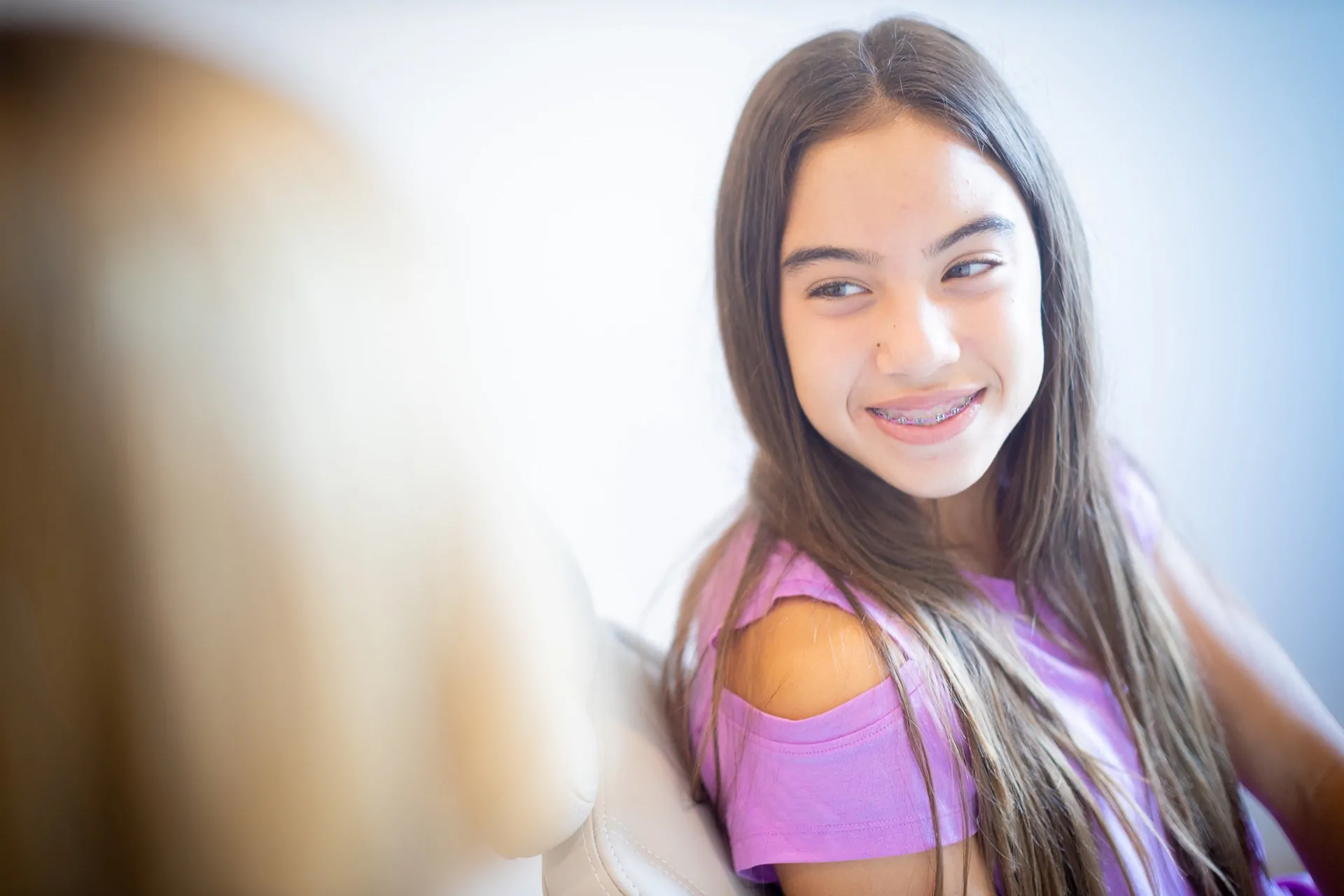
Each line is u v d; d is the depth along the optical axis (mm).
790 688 540
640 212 937
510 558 399
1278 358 1034
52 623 332
